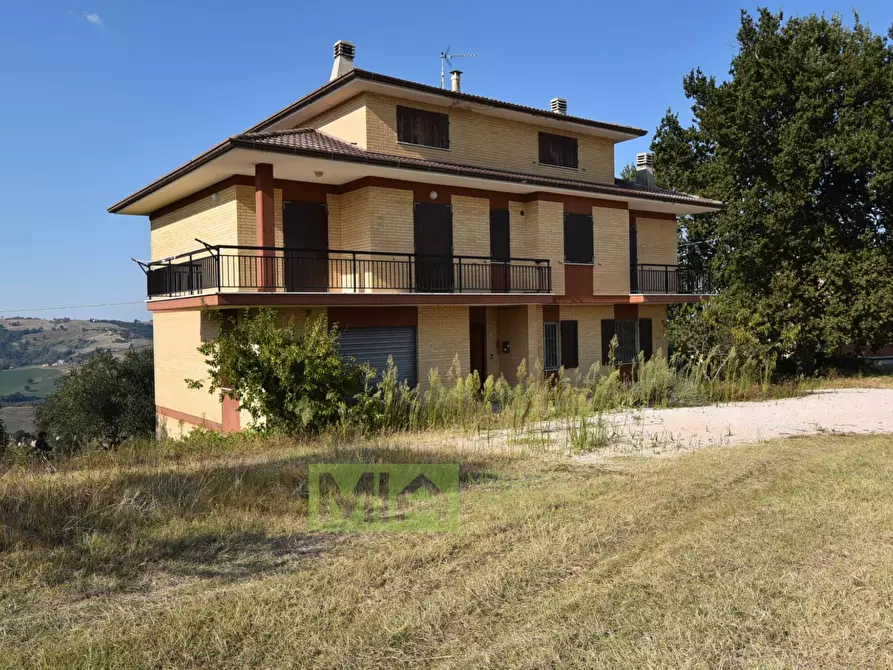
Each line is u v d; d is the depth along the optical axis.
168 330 19.78
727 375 20.08
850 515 7.14
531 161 21.05
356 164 15.35
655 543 6.34
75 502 7.01
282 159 14.66
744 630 4.56
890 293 24.59
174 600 4.99
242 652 4.25
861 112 25.12
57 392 32.03
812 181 25.72
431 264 17.91
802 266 26.48
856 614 4.79
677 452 11.20
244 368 13.32
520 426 14.14
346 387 13.66
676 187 29.88
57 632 4.47
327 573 5.53
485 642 4.43
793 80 26.25
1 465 9.47
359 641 4.40
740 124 26.80
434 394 15.07
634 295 22.36
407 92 17.61
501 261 19.62
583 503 7.71
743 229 27.30
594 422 14.54
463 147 19.31
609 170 23.44
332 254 17.56
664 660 4.17
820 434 13.32
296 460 9.96
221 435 14.12
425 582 5.39
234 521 6.82
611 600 5.04
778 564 5.74
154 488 7.70
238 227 16.12
